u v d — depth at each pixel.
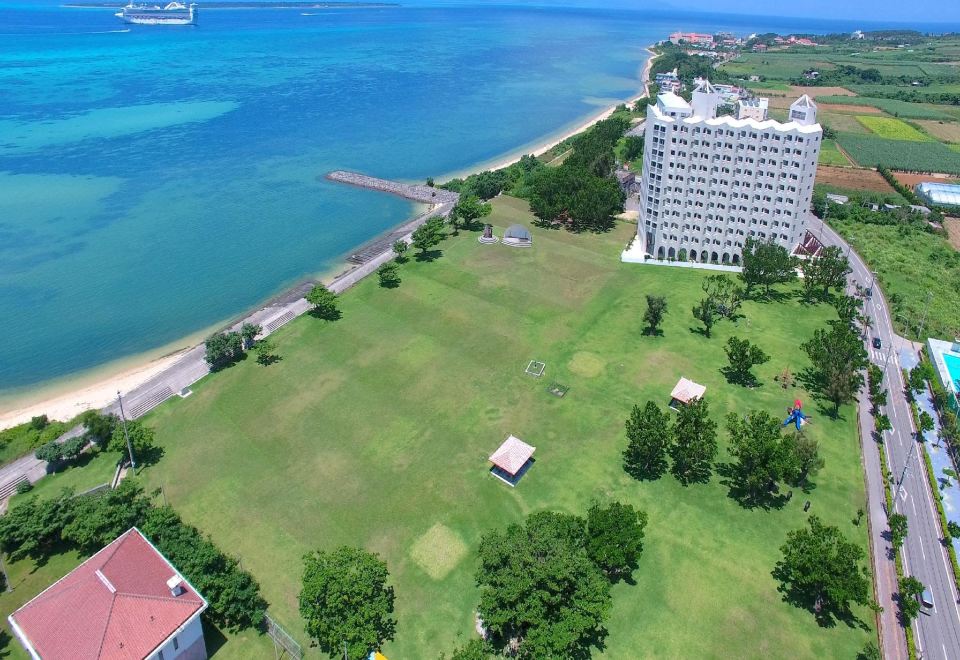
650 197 193.12
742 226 185.25
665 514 102.75
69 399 135.38
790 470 101.06
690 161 182.00
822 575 83.19
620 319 159.38
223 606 82.69
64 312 168.25
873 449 118.94
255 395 131.88
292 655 81.50
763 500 106.00
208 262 196.12
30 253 197.62
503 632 83.81
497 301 167.62
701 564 94.12
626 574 92.31
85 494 100.94
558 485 108.38
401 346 148.25
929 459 115.88
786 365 141.75
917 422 125.81
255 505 104.31
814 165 172.50
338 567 83.50
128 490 97.81
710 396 130.75
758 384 135.00
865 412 129.00
